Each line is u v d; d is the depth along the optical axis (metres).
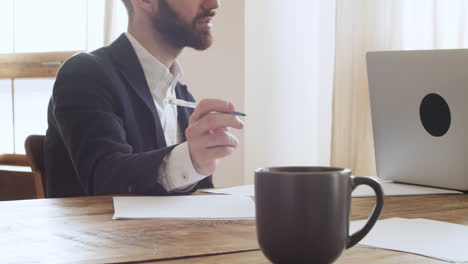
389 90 1.31
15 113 3.53
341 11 2.84
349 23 2.84
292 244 0.49
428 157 1.25
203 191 1.21
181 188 1.11
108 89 1.33
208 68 2.90
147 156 1.08
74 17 3.43
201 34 1.59
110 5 3.16
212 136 1.06
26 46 3.53
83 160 1.17
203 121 1.05
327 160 3.19
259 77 2.90
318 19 3.21
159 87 1.55
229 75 2.85
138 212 0.89
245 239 0.70
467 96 1.16
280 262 0.51
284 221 0.49
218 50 2.87
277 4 2.99
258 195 0.52
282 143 3.07
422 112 1.25
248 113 2.84
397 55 1.28
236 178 2.84
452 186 1.21
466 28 2.81
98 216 0.88
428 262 0.59
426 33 2.86
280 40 3.02
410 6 2.87
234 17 2.83
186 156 1.06
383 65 1.31
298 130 3.16
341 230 0.51
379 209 0.54
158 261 0.60
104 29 3.18
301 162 3.19
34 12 3.50
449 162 1.21
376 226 0.77
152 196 1.08
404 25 2.87
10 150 3.54
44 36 3.49
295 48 3.12
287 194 0.49
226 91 2.86
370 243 0.67
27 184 1.40
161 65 1.55
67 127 1.23
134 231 0.76
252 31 2.85
